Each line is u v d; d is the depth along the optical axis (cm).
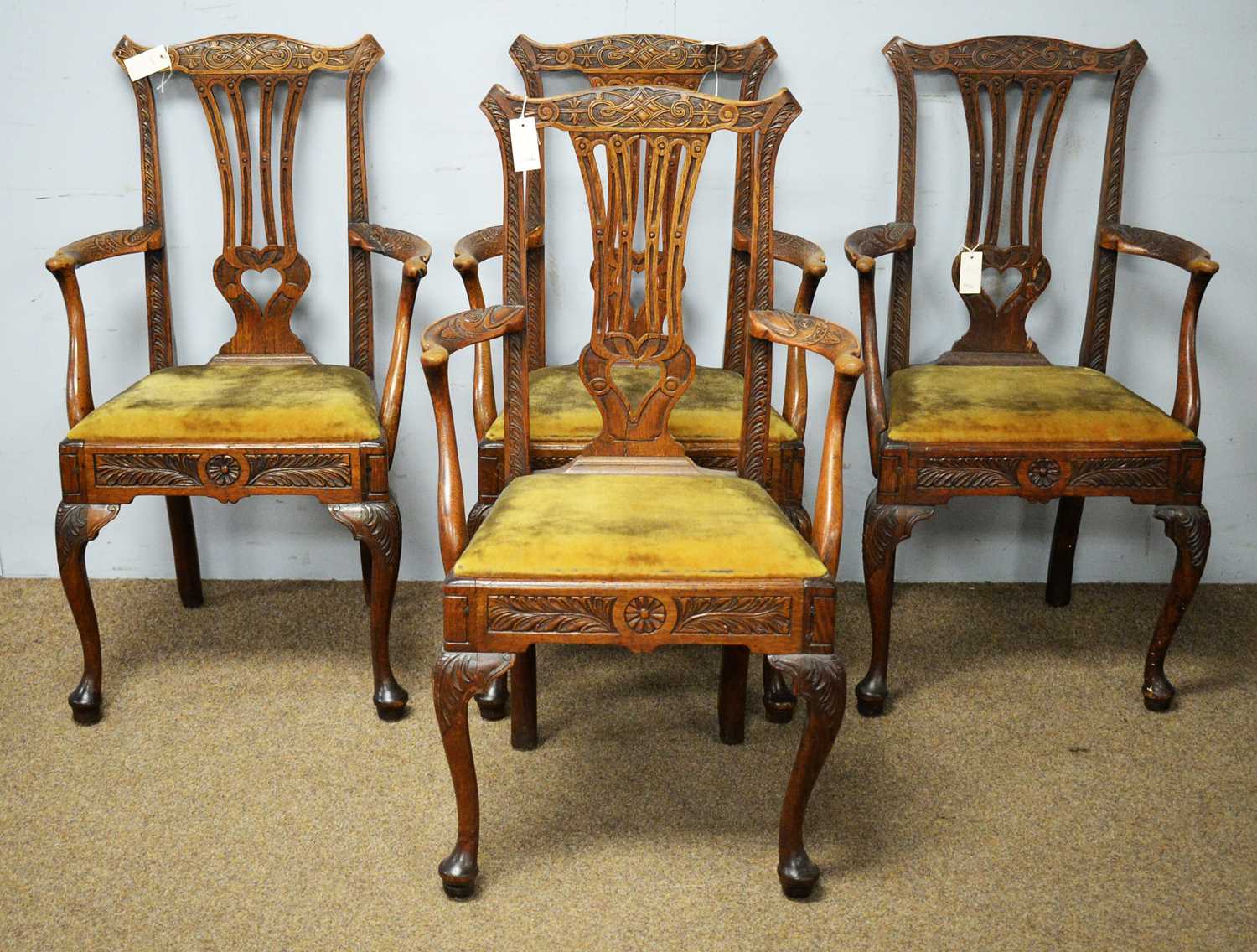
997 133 252
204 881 183
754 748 220
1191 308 231
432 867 187
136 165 262
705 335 273
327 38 256
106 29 254
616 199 191
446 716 173
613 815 200
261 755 216
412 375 275
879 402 230
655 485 192
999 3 257
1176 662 253
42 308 270
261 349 257
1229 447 284
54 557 286
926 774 212
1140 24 258
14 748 217
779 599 170
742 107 187
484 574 170
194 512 281
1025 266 256
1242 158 266
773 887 184
